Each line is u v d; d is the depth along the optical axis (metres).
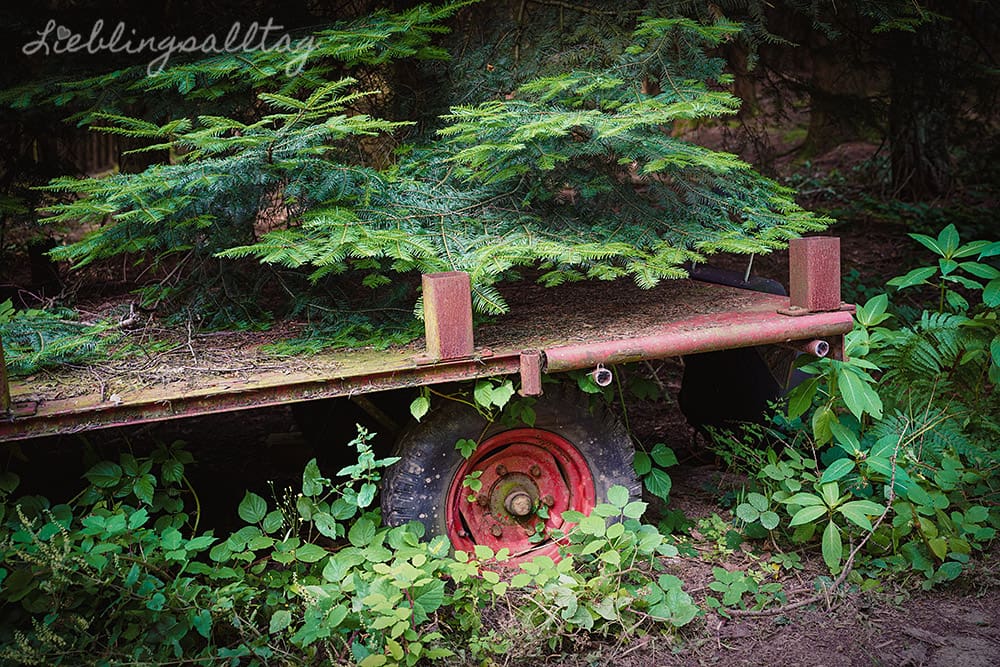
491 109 3.95
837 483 3.98
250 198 3.99
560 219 4.08
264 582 3.45
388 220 3.82
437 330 3.30
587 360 3.43
